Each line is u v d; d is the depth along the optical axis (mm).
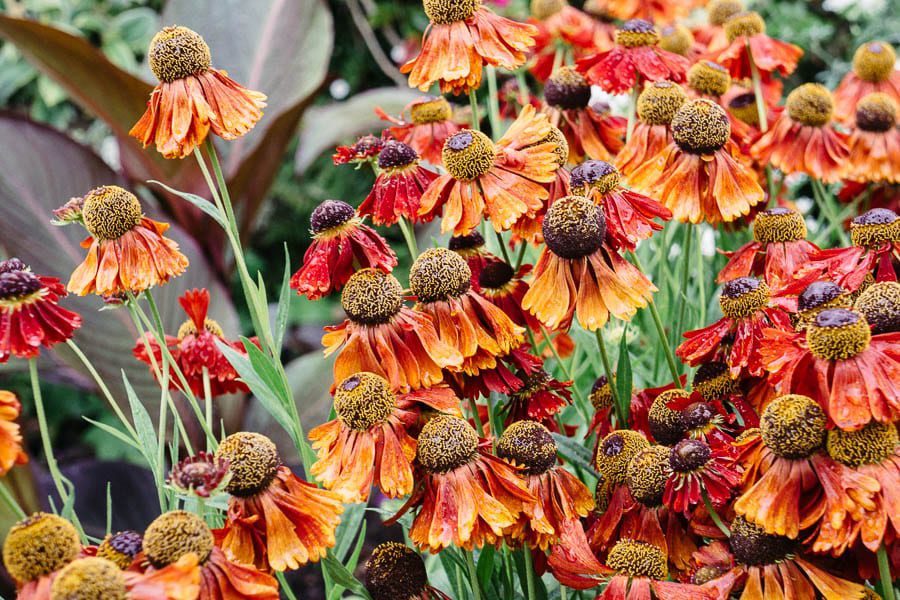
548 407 646
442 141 745
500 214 626
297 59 1344
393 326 610
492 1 1382
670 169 668
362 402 596
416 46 1842
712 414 628
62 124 1934
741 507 578
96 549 578
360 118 1394
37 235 1078
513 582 662
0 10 1769
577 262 612
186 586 543
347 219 631
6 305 613
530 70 890
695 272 820
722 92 773
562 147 655
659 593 589
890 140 758
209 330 699
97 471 1208
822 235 784
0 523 813
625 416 650
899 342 571
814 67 1451
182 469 572
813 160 750
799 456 575
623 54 737
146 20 1862
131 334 1050
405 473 592
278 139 1271
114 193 632
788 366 584
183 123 626
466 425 595
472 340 610
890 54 793
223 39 1353
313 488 593
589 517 643
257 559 588
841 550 565
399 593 615
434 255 616
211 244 1285
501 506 589
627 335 744
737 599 599
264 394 629
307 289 624
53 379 1189
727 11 851
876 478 566
